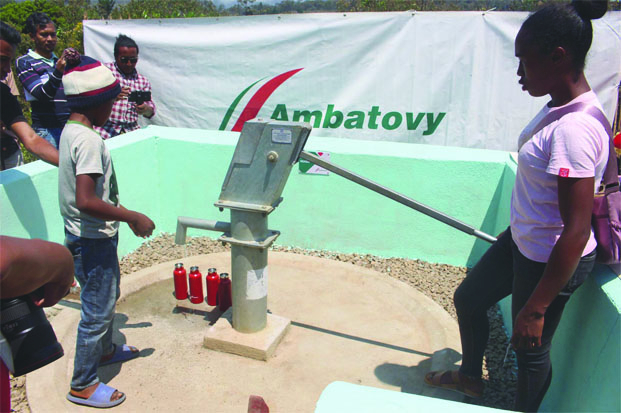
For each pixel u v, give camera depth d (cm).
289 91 548
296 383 285
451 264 429
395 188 418
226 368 296
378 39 512
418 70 512
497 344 327
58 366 284
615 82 473
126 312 357
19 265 106
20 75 439
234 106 569
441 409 117
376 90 527
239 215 282
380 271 421
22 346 127
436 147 430
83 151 227
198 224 296
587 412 191
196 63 563
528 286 203
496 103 506
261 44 539
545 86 183
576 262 171
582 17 171
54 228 368
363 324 345
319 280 401
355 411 116
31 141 307
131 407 261
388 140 541
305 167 430
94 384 259
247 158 270
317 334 332
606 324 183
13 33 309
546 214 189
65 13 1925
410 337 332
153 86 584
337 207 437
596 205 188
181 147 457
